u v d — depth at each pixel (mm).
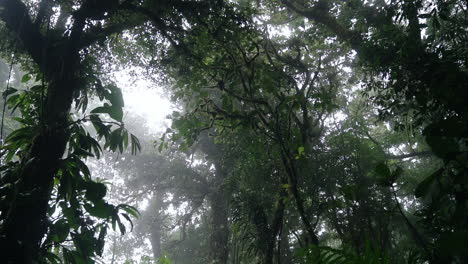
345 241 6824
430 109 5664
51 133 4879
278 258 6926
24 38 6102
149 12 7074
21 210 4375
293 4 11055
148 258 8750
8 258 4164
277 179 7883
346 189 4148
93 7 6176
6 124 12086
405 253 7441
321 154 8242
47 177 4691
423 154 10586
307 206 8117
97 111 4953
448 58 5762
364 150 8188
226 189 10016
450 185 2773
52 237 4691
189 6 7039
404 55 6336
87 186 4621
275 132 6359
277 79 7020
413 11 6559
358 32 9086
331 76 9555
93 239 4801
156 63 8227
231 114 6793
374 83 7758
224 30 7180
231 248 13750
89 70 6223
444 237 2303
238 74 7164
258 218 7504
